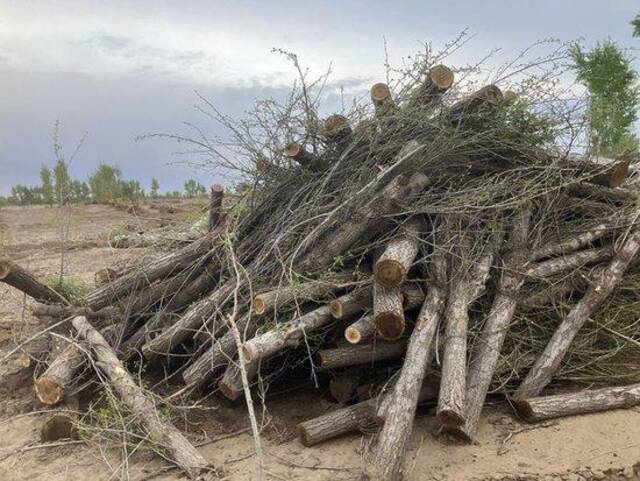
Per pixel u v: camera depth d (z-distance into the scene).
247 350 4.20
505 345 4.91
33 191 27.67
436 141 5.01
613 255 5.42
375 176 5.04
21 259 11.93
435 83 5.30
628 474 3.82
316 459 4.04
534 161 5.40
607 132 5.88
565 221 5.65
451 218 4.90
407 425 3.87
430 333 4.36
